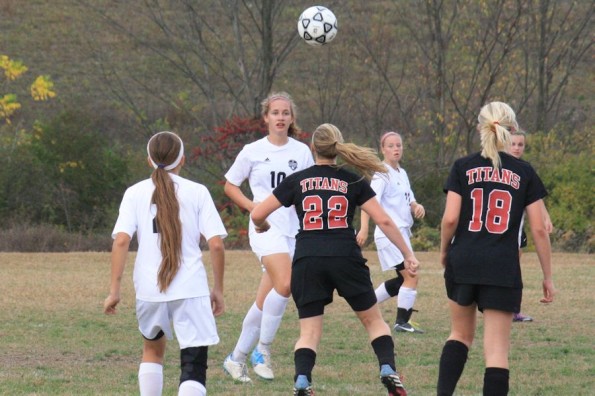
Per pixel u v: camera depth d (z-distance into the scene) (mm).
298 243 22641
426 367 29094
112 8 152750
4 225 78812
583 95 121125
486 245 20766
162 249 19797
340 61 109062
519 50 104938
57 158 82438
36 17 151750
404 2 127750
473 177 21234
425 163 86000
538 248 21438
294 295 22719
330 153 22750
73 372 28125
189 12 109500
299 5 127375
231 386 26172
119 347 32688
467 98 92125
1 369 28484
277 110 28344
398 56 119688
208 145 89688
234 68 126188
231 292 47062
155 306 19797
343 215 22484
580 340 34531
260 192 28406
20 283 49562
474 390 25797
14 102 113188
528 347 33031
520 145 34812
